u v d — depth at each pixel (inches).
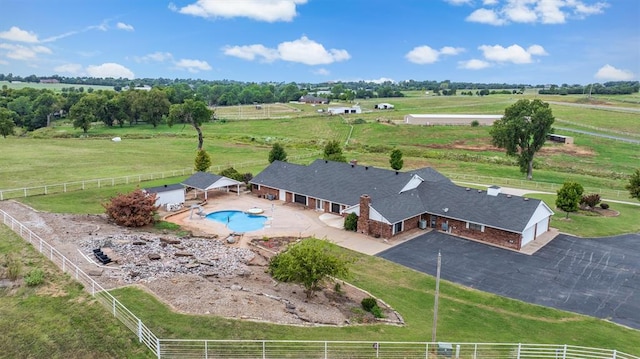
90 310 850.1
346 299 1075.3
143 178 2329.0
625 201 2166.6
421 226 1700.3
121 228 1496.1
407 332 900.6
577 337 946.1
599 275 1288.1
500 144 2726.4
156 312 835.4
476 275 1279.5
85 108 4690.0
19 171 2459.4
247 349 743.7
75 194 1929.1
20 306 883.4
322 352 757.3
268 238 1533.0
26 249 1159.6
